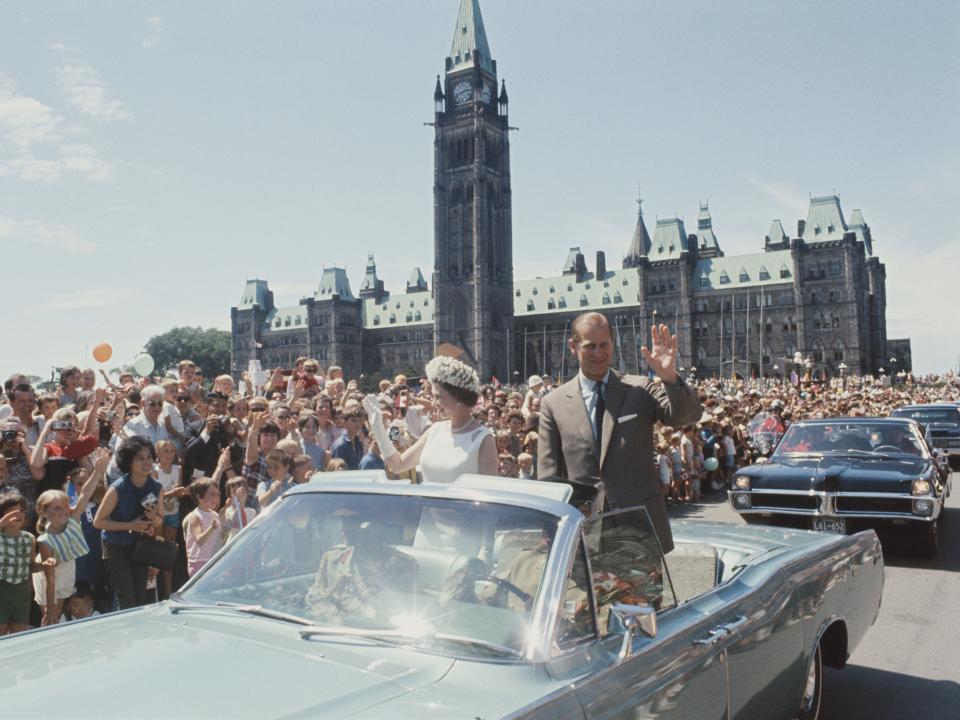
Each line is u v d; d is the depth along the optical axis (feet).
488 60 536.83
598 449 17.72
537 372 547.08
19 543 23.17
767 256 467.52
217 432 33.65
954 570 35.86
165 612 11.24
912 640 26.40
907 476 36.70
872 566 20.47
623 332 509.76
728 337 469.57
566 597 10.45
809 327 443.32
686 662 11.70
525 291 562.66
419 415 38.81
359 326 616.80
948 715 20.13
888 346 522.88
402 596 10.69
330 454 37.35
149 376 43.06
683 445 60.23
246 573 11.76
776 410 78.84
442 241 522.47
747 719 13.47
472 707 8.54
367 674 9.11
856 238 454.81
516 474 41.57
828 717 20.01
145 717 7.91
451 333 517.55
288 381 49.01
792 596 15.75
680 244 500.74
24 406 31.27
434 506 11.71
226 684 8.68
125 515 25.32
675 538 19.29
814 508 37.27
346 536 11.70
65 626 10.83
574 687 9.52
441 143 528.63
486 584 10.62
